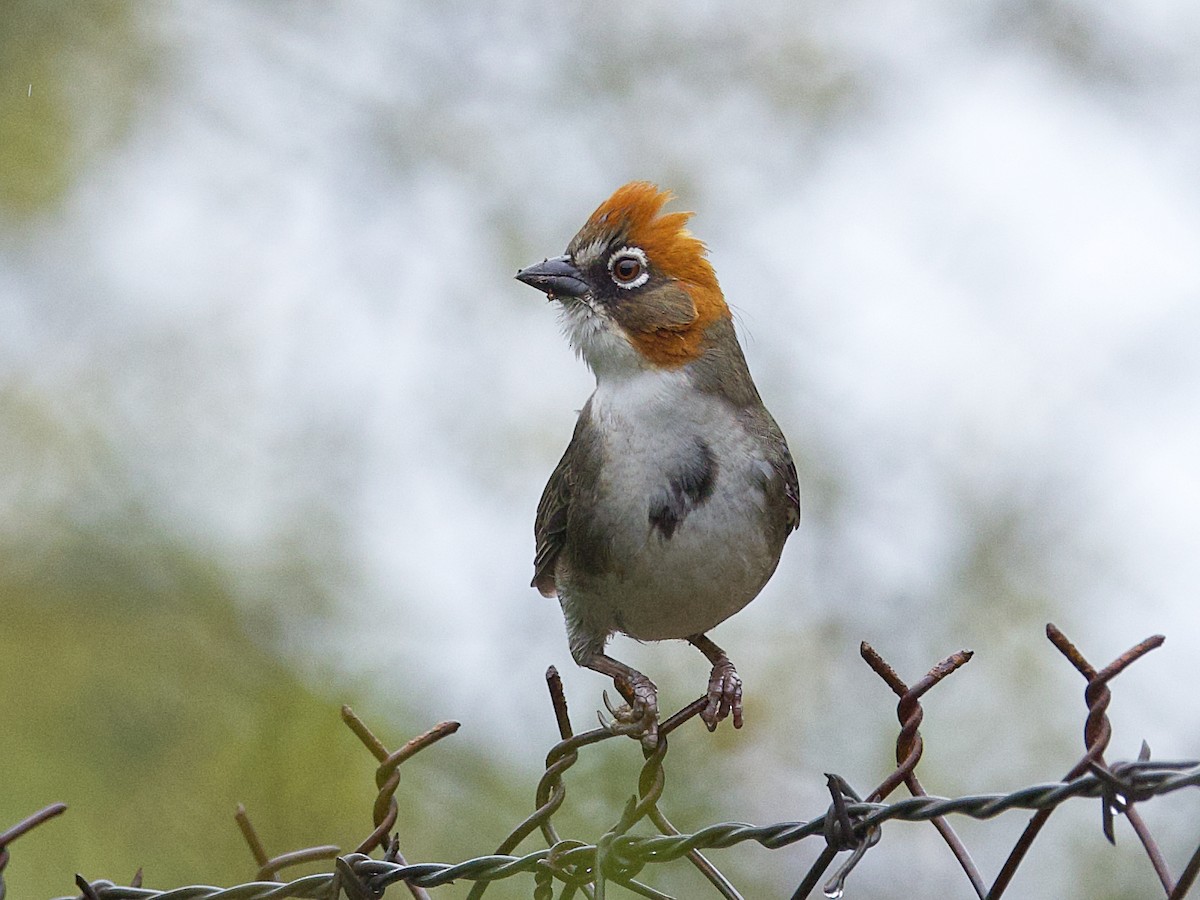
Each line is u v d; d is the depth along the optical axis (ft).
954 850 20.25
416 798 42.83
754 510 29.30
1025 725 46.42
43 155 52.75
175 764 43.93
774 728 45.96
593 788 40.60
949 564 49.55
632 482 29.19
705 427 29.37
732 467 29.22
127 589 47.26
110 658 46.06
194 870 42.22
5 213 52.24
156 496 49.24
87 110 53.47
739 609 30.42
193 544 48.19
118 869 41.75
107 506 48.70
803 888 20.71
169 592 47.37
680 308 29.91
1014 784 45.57
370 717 44.11
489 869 22.54
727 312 30.81
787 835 20.97
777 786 44.93
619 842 22.16
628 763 40.81
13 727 44.01
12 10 53.31
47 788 42.75
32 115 53.01
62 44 53.78
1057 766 45.70
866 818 20.26
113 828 42.55
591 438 29.91
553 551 31.42
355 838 42.60
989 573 49.21
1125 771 18.47
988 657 48.03
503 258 52.75
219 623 46.96
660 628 30.35
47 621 46.52
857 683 47.37
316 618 47.50
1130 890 42.09
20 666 45.73
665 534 29.04
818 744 46.29
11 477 49.29
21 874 40.98
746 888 41.93
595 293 30.50
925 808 19.83
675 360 29.89
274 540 48.78
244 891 22.67
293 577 48.06
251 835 24.09
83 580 47.26
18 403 50.37
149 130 53.78
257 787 43.62
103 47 53.93
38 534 48.03
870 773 45.65
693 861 23.90
